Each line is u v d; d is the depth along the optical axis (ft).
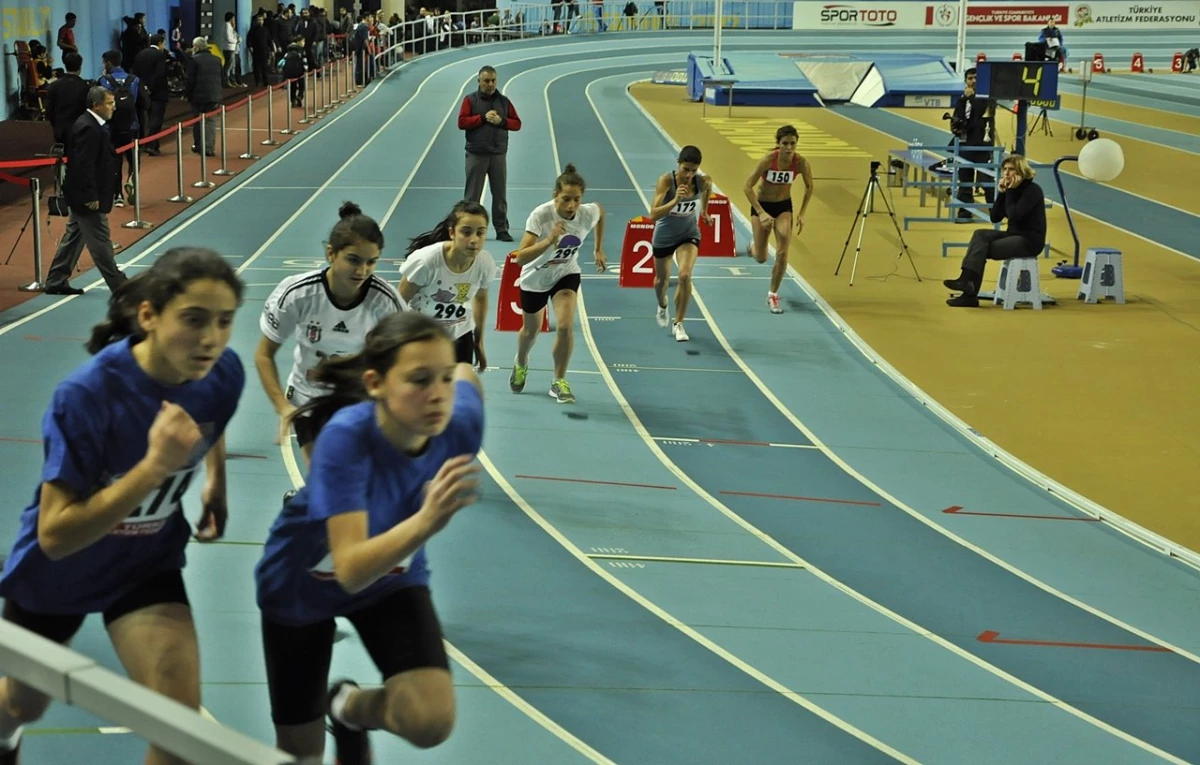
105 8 91.09
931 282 48.21
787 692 18.13
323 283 17.88
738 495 27.04
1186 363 38.11
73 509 9.20
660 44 150.10
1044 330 41.70
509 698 17.17
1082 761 16.75
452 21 151.64
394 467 9.93
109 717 6.14
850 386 35.68
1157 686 19.35
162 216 54.08
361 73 106.52
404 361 9.38
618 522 24.84
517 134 83.76
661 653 19.10
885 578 23.13
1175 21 154.71
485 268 23.12
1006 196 44.37
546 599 20.88
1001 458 30.25
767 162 41.37
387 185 64.59
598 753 15.83
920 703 18.16
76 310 38.42
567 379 34.81
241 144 74.59
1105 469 29.58
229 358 10.52
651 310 42.91
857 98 107.55
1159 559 24.95
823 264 50.57
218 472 11.78
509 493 25.99
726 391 34.65
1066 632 21.27
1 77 74.90
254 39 100.37
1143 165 77.25
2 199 54.44
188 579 20.18
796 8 158.30
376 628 10.62
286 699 10.93
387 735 15.88
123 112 54.34
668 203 37.37
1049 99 55.47
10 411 28.66
